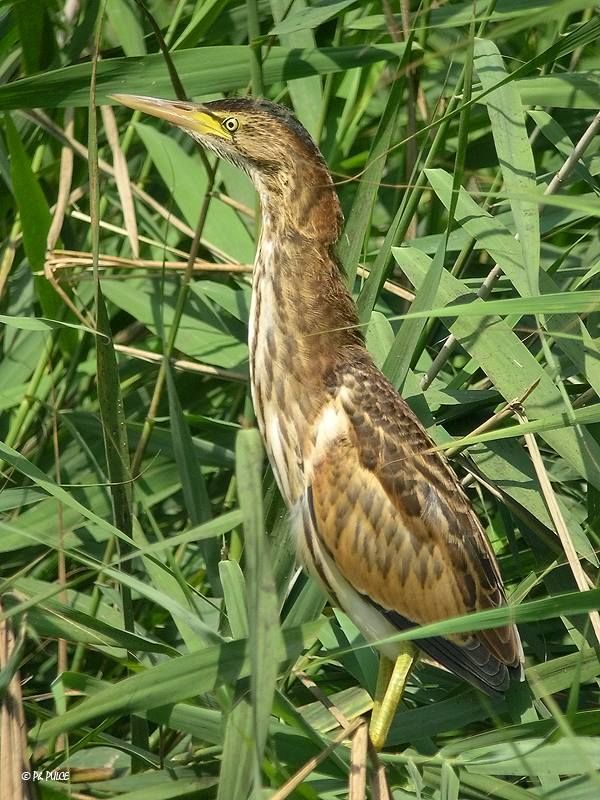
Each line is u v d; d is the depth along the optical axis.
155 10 10.60
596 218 9.61
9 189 10.30
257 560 5.04
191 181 10.09
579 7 5.85
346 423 8.26
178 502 9.66
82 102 8.77
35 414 9.66
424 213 10.67
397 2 10.30
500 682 7.79
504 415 8.04
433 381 9.25
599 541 7.82
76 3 10.62
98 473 9.05
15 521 8.80
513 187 8.07
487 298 8.76
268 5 10.09
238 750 6.08
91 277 9.70
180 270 9.81
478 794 6.93
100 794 7.27
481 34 8.72
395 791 7.02
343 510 8.25
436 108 8.60
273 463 8.60
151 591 6.08
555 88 9.00
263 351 8.63
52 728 6.09
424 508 8.19
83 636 6.92
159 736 7.77
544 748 6.77
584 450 7.97
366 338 9.22
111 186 10.57
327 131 10.50
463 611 8.21
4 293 9.99
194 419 9.13
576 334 8.27
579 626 7.91
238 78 8.93
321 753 6.28
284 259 8.67
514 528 9.08
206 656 6.03
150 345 10.32
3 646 6.68
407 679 8.09
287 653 6.12
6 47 9.94
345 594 8.41
